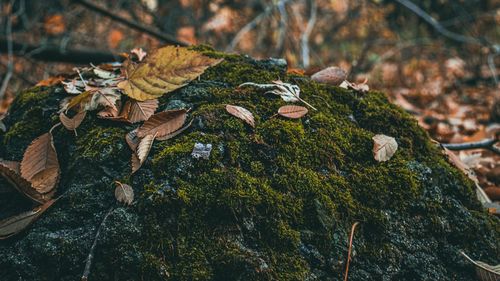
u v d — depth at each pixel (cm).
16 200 57
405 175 59
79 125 60
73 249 51
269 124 59
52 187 56
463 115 152
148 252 50
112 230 51
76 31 184
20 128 62
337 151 59
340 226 55
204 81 64
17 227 53
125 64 67
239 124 58
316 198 55
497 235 61
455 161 69
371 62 191
